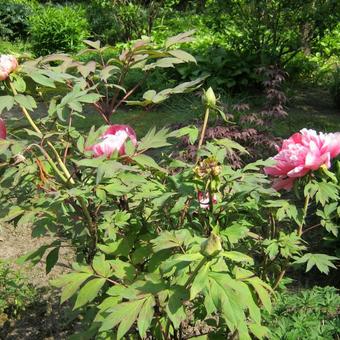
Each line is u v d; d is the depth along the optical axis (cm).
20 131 218
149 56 235
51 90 237
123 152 214
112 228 209
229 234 206
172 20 1669
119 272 200
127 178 206
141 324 170
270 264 248
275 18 1045
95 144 211
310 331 253
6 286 396
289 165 217
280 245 226
